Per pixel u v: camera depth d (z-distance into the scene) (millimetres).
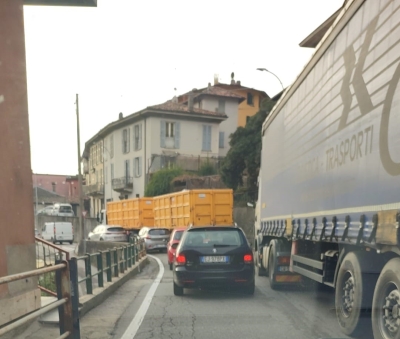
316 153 7742
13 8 7070
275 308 8500
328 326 6906
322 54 7477
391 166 4754
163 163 45344
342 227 6309
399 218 4516
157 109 45531
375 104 5254
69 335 5586
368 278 5773
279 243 10945
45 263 10469
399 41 4711
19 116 7070
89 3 7887
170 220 27797
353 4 6078
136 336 6578
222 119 48969
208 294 10305
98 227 36219
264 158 13641
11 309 6238
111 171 54219
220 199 24297
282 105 10836
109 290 10344
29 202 7188
